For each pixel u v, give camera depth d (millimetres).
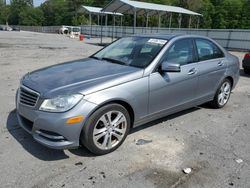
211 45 5426
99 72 3875
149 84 3980
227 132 4617
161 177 3225
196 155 3766
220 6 64938
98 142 3592
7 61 11703
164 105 4336
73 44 26125
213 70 5242
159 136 4312
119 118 3725
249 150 3992
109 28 44938
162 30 34562
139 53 4438
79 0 89312
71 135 3291
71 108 3252
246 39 25750
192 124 4898
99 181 3105
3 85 7168
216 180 3211
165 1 71438
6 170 3240
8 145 3818
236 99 6781
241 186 3119
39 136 3387
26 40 29000
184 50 4715
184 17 58500
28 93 3520
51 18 105688
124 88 3684
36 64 11094
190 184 3113
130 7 29219
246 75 10555
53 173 3221
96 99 3391
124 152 3764
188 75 4633
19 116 3754
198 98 5074
